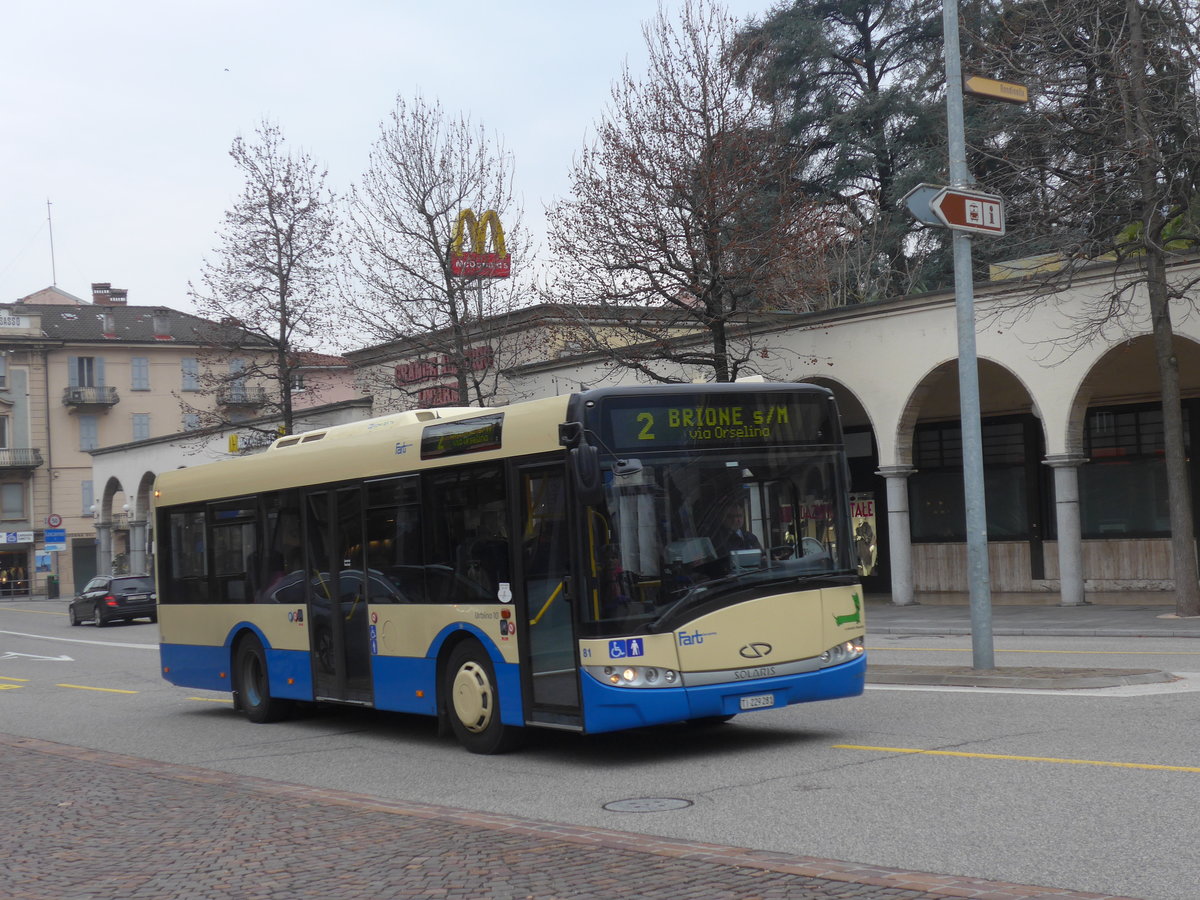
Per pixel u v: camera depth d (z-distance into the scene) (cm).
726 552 1090
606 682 1047
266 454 1562
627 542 1061
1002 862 682
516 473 1143
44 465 8200
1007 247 2589
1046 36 2433
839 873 661
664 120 2903
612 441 1069
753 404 1124
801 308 3141
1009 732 1096
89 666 2689
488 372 3697
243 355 4422
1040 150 2492
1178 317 2420
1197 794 815
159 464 5816
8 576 8119
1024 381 2650
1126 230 2627
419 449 1277
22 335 8206
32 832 912
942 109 4269
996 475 3206
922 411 3325
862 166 4388
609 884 673
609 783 1020
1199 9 2269
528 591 1128
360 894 686
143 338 8531
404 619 1291
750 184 2906
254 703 1581
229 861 783
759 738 1184
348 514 1388
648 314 3048
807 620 1110
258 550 1562
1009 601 2977
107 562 6412
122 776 1143
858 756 1042
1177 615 2303
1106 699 1249
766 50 4459
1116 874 646
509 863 734
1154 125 2298
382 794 1044
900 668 1566
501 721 1172
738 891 641
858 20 4675
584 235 2983
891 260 4491
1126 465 2927
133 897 709
